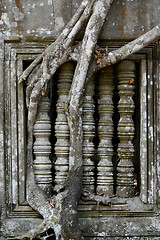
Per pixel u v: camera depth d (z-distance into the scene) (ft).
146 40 11.22
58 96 12.41
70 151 11.53
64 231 10.87
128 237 11.66
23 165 11.79
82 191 11.60
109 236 11.65
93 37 11.14
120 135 11.98
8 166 11.80
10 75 11.85
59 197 11.18
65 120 11.83
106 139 12.05
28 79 11.75
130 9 11.82
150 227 11.76
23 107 11.84
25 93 12.08
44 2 11.81
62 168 11.79
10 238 11.27
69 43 11.31
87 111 11.93
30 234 10.99
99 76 12.06
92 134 11.97
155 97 11.87
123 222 11.74
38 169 11.81
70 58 11.48
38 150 11.81
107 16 11.75
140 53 11.89
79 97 11.32
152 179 11.80
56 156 12.41
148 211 11.80
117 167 12.10
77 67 11.31
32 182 11.69
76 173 11.44
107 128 12.02
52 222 10.98
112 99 13.26
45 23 11.80
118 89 12.12
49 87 12.25
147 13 11.82
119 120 12.09
